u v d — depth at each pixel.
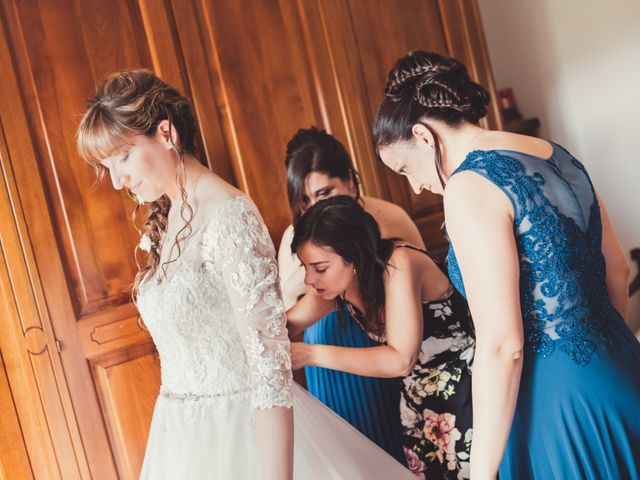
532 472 1.44
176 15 2.44
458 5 3.00
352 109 2.76
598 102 3.99
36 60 2.23
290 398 1.51
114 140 1.57
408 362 1.85
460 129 1.43
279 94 2.63
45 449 2.21
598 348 1.35
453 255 1.44
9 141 2.18
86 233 2.28
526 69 4.21
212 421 1.64
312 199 2.34
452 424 1.92
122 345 2.31
